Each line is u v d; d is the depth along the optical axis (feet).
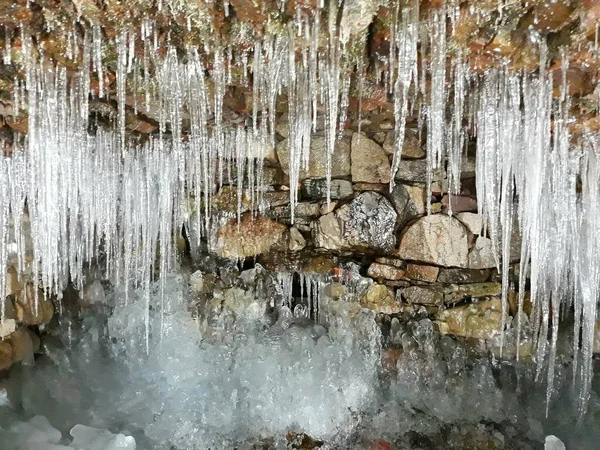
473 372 12.19
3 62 7.15
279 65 7.16
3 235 11.28
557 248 10.49
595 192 9.90
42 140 8.59
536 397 11.94
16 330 12.19
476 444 10.60
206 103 9.12
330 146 7.47
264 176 13.69
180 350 13.46
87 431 10.16
